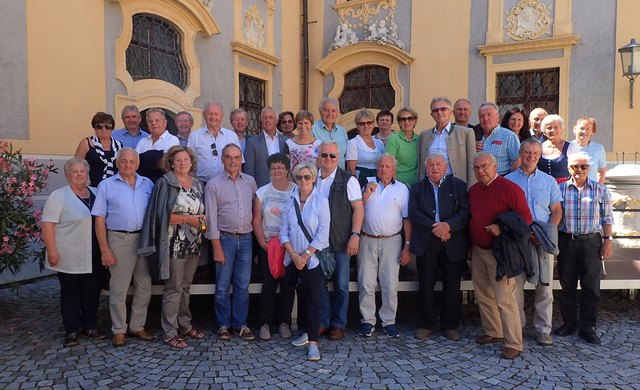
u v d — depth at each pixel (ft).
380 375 13.28
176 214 14.75
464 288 17.15
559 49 33.88
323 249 14.75
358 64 40.29
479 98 36.42
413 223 15.80
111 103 25.71
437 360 14.25
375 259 16.06
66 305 15.08
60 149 23.34
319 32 41.81
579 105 33.55
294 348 15.08
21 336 15.85
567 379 13.05
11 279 21.63
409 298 20.90
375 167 18.49
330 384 12.75
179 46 30.48
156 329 16.74
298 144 17.71
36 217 17.13
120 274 14.89
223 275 15.72
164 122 17.51
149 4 27.55
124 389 12.42
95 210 14.65
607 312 18.85
